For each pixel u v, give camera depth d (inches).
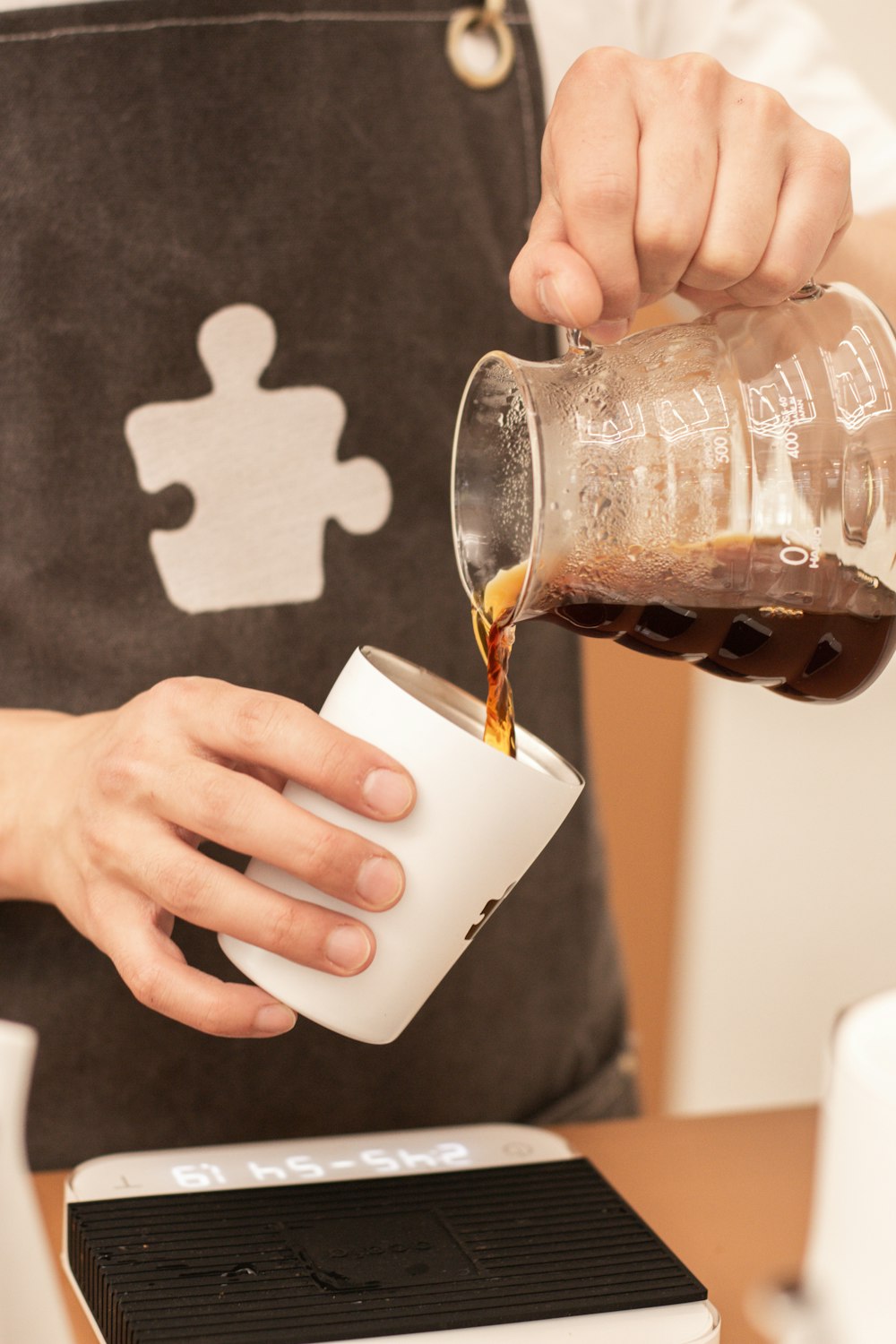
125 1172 25.4
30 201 31.5
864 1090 11.7
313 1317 19.9
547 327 35.0
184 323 32.4
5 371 31.9
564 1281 21.2
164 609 32.9
